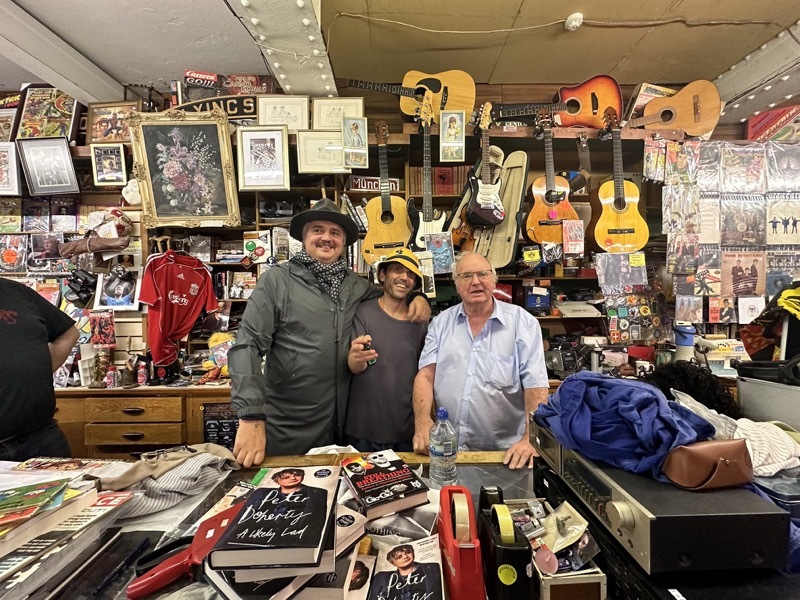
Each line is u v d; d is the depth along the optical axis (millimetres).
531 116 2346
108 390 2301
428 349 1568
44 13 2016
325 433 1615
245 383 1242
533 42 2303
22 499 671
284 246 2531
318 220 1602
